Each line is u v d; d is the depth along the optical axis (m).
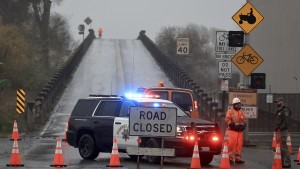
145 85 142.25
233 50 81.12
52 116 103.44
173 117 43.41
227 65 81.25
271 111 138.62
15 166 47.97
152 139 49.69
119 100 53.66
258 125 118.81
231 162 54.25
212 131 50.50
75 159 54.75
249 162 55.16
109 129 52.94
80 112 56.03
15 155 48.34
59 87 128.12
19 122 92.62
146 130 43.22
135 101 52.81
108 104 54.19
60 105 116.00
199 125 50.16
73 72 160.62
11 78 137.88
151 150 43.94
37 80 148.38
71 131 56.25
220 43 81.12
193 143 49.16
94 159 54.78
